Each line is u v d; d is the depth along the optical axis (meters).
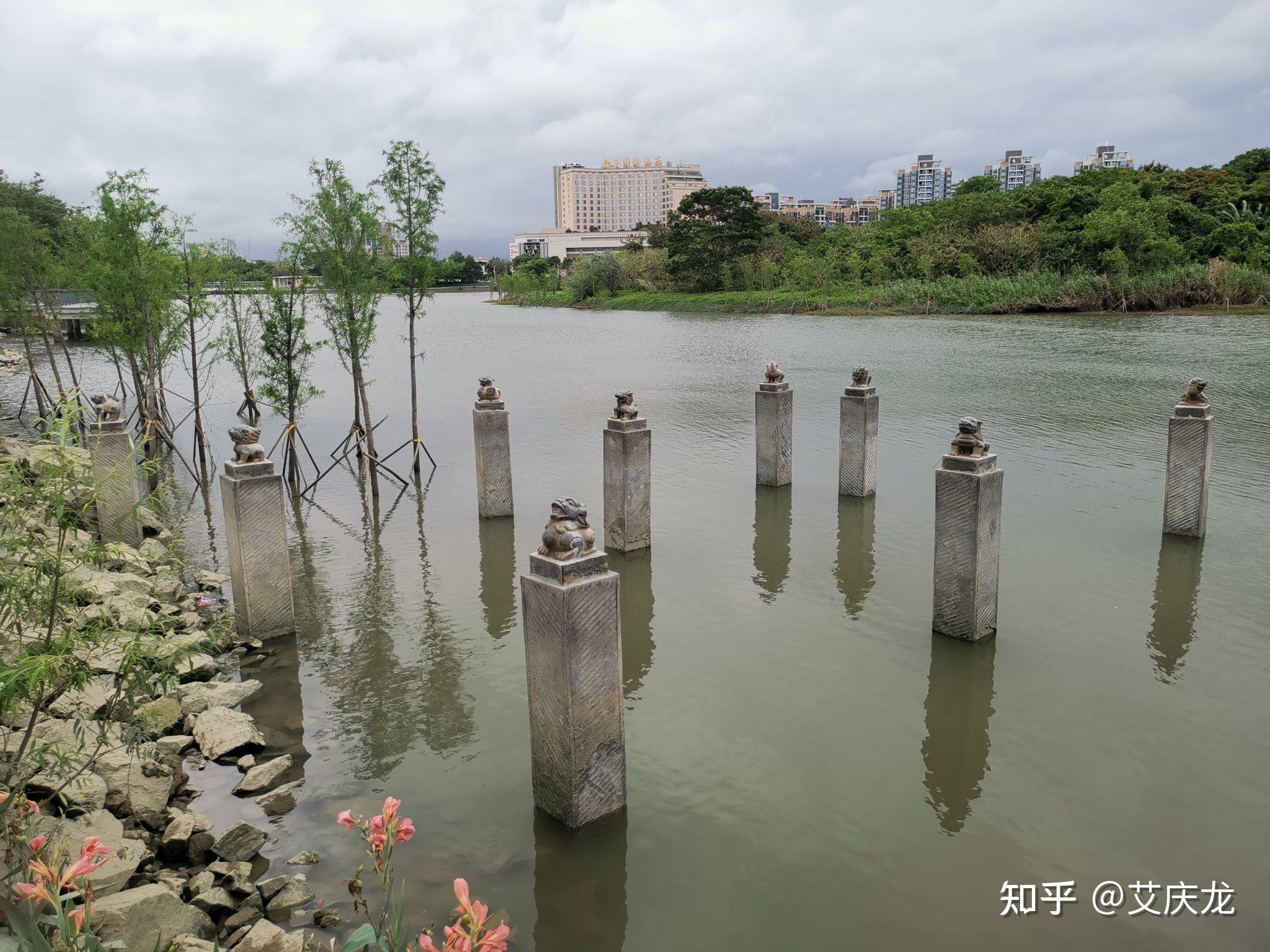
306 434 26.39
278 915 6.47
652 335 59.09
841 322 63.44
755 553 14.64
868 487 17.73
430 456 20.88
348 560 15.02
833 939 6.35
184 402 33.50
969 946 6.27
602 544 15.24
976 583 10.76
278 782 8.30
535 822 7.70
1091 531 14.90
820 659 10.80
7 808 5.46
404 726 9.42
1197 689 9.71
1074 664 10.38
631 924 6.51
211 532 16.97
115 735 8.08
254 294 26.39
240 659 11.07
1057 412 26.05
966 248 76.56
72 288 29.12
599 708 7.45
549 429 25.72
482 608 12.79
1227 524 15.02
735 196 95.56
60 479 6.15
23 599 5.93
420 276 20.34
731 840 7.46
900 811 7.81
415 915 6.52
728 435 24.38
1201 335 46.00
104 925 5.49
